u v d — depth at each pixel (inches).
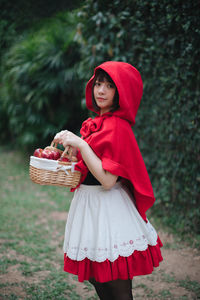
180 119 131.4
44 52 248.2
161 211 153.3
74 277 105.7
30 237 137.5
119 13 144.4
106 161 59.2
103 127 62.0
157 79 142.2
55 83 250.5
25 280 102.7
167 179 146.4
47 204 185.2
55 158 63.5
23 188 220.8
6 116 351.6
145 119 157.0
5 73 300.4
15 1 160.1
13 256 119.8
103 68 62.3
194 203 130.1
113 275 60.6
